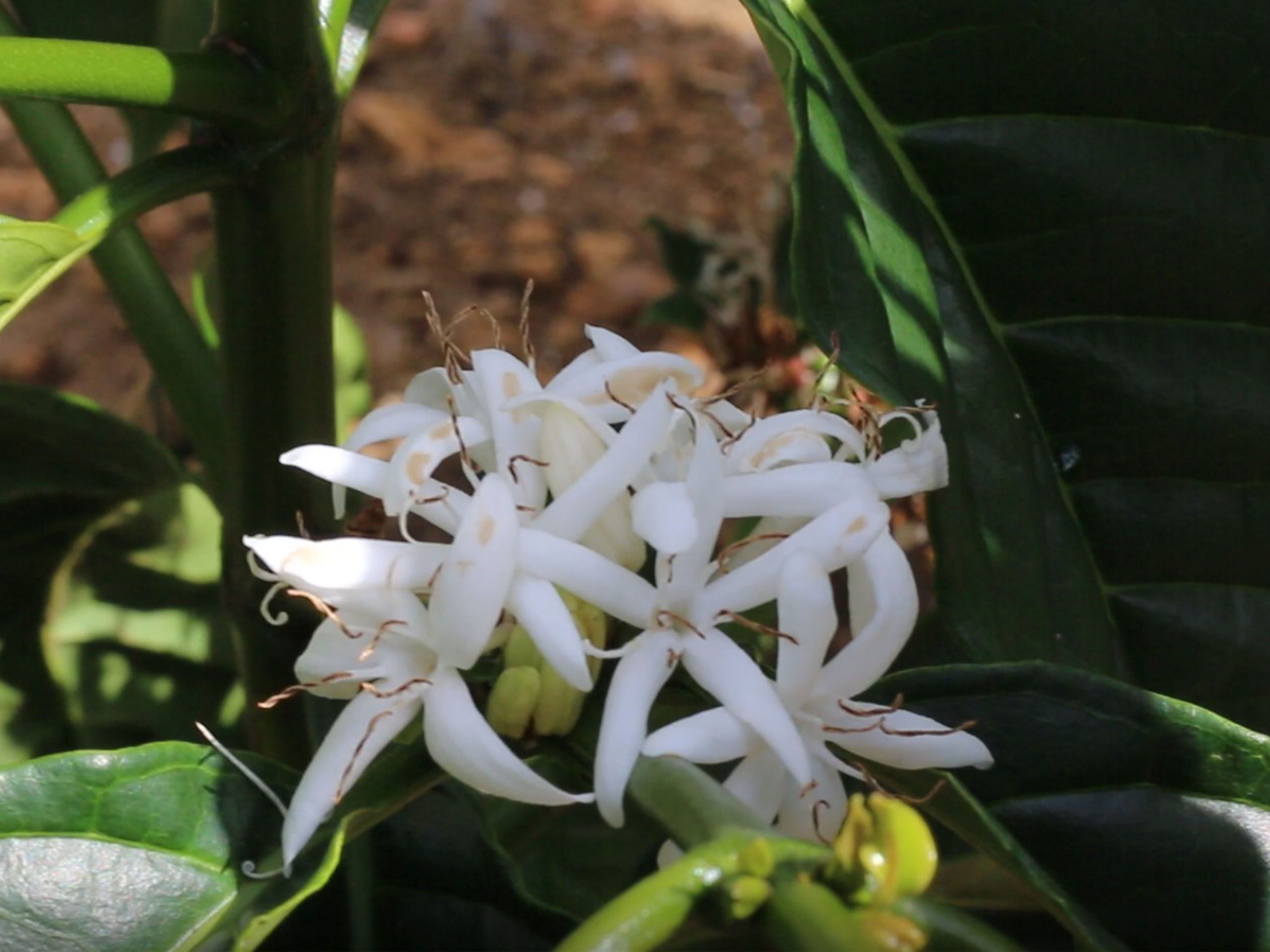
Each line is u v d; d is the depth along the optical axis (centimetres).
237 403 28
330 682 23
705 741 22
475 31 110
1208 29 28
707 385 62
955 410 28
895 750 23
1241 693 30
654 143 102
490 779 22
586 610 23
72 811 24
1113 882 25
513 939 28
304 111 26
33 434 36
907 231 29
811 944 18
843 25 28
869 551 23
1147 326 29
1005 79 29
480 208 96
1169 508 30
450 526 23
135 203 25
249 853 24
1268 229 29
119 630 38
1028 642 28
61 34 38
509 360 24
